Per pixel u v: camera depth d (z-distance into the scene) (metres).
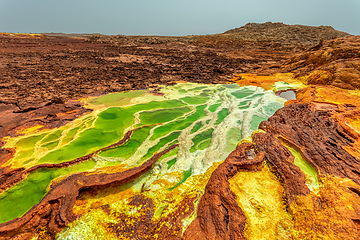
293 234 5.42
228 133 12.12
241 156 8.52
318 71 18.98
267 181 7.48
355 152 7.95
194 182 8.20
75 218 6.63
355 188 6.32
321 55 21.30
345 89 15.39
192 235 5.64
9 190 8.39
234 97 18.67
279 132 9.94
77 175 8.53
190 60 37.25
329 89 15.38
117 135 12.64
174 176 8.82
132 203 7.34
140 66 31.39
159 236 5.84
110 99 18.48
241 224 5.68
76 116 14.78
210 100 18.92
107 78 24.41
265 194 6.91
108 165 9.98
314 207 5.98
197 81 25.08
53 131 12.74
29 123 13.40
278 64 30.41
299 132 9.62
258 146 9.23
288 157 8.23
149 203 7.34
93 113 15.38
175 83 24.23
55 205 7.11
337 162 7.54
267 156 8.55
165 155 10.75
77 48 46.56
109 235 6.10
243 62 36.16
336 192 6.26
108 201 7.67
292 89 19.03
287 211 6.25
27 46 43.75
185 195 7.32
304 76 21.23
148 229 6.31
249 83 23.20
